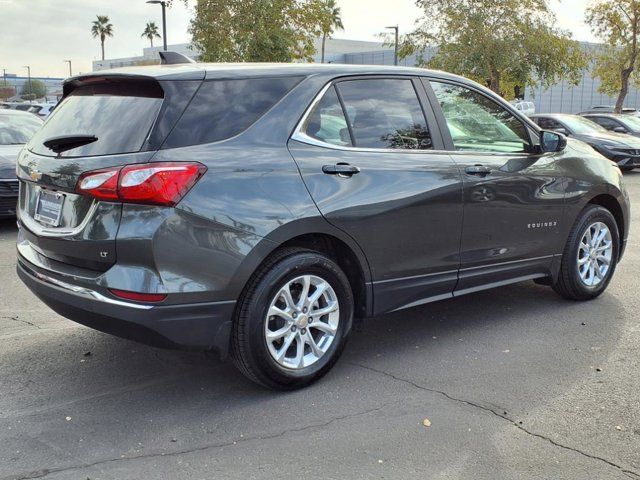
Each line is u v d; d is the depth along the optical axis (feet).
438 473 9.68
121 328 10.77
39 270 12.16
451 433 10.85
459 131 14.87
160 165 10.54
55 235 11.43
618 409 11.68
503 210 15.23
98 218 10.75
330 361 12.76
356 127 13.15
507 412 11.58
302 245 12.50
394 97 13.94
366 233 12.77
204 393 12.40
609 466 9.86
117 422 11.26
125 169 10.50
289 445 10.48
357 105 13.30
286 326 12.09
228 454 10.21
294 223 11.68
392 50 176.65
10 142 31.45
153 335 10.73
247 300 11.46
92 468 9.80
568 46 87.92
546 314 16.99
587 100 176.65
